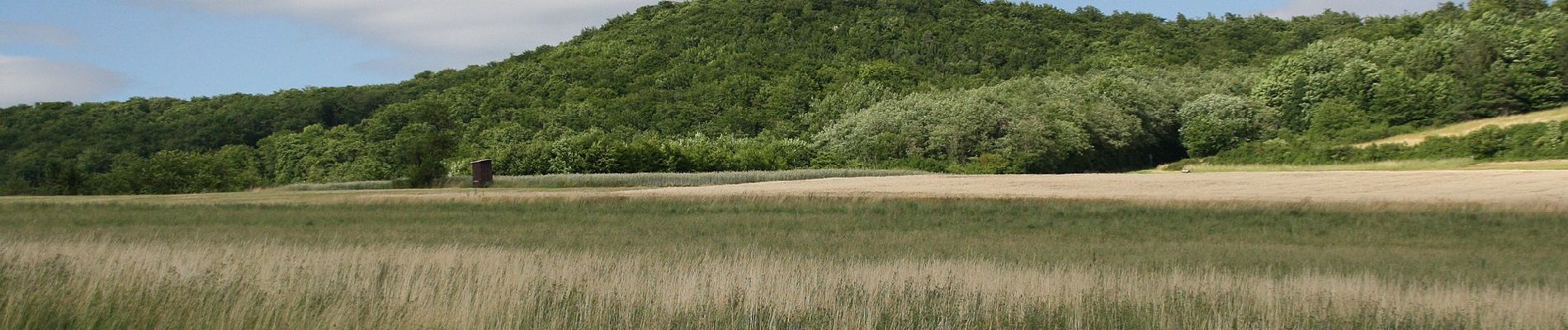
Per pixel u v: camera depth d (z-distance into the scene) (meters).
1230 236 28.19
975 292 14.32
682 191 46.84
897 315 12.98
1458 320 13.17
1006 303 13.86
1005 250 23.77
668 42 144.62
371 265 16.83
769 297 13.80
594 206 39.53
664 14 161.00
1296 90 95.88
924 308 13.44
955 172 83.75
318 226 31.42
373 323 12.16
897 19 146.50
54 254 18.34
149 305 12.94
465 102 116.62
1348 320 13.16
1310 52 99.88
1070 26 150.50
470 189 58.72
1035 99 97.50
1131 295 14.66
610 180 66.19
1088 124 91.44
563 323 12.48
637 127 105.75
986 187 48.41
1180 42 140.38
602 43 147.00
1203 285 15.63
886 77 119.12
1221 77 108.88
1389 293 14.98
